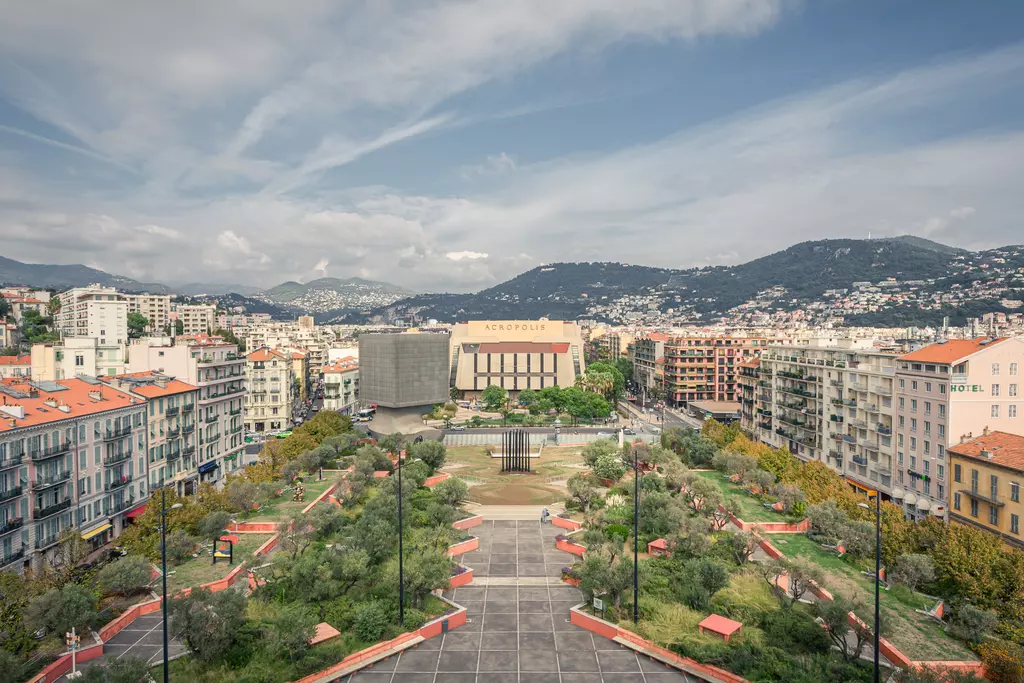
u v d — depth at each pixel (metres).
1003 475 72.88
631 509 79.19
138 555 59.19
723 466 109.69
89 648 48.12
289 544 62.81
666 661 47.94
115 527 82.50
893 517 68.50
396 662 48.44
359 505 87.88
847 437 109.12
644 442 137.12
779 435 137.25
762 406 147.50
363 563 57.34
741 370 161.12
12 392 75.88
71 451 74.00
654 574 60.91
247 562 58.53
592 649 50.53
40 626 46.06
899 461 96.12
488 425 182.62
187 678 44.62
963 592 54.50
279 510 84.69
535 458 134.88
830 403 115.44
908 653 47.50
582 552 72.44
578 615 54.94
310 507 86.31
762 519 82.19
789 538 76.31
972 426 84.94
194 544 67.50
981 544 56.91
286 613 49.34
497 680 45.81
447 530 71.19
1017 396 85.75
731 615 54.22
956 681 39.78
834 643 49.84
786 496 83.88
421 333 145.00
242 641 48.62
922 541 61.22
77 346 110.00
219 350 116.94
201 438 106.38
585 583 55.50
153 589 59.38
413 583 55.34
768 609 55.66
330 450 110.94
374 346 145.38
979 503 76.75
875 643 40.50
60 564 61.69
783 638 49.66
